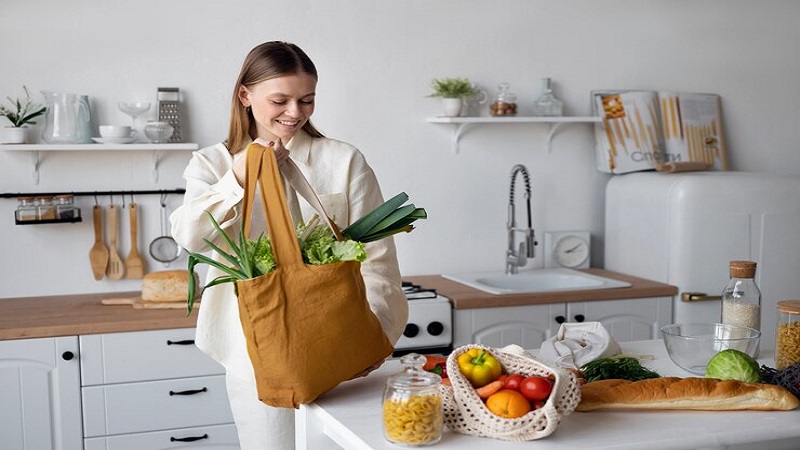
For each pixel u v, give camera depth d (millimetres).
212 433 3217
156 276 3359
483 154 4105
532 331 3598
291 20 3777
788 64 4566
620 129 4219
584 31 4203
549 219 4254
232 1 3701
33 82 3529
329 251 1767
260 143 1771
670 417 1695
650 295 3744
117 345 3092
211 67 3703
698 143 4355
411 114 3975
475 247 4148
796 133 4617
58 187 3590
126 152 3650
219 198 1889
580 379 1889
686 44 4383
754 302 2166
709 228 3777
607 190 4238
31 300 3520
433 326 3432
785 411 1729
